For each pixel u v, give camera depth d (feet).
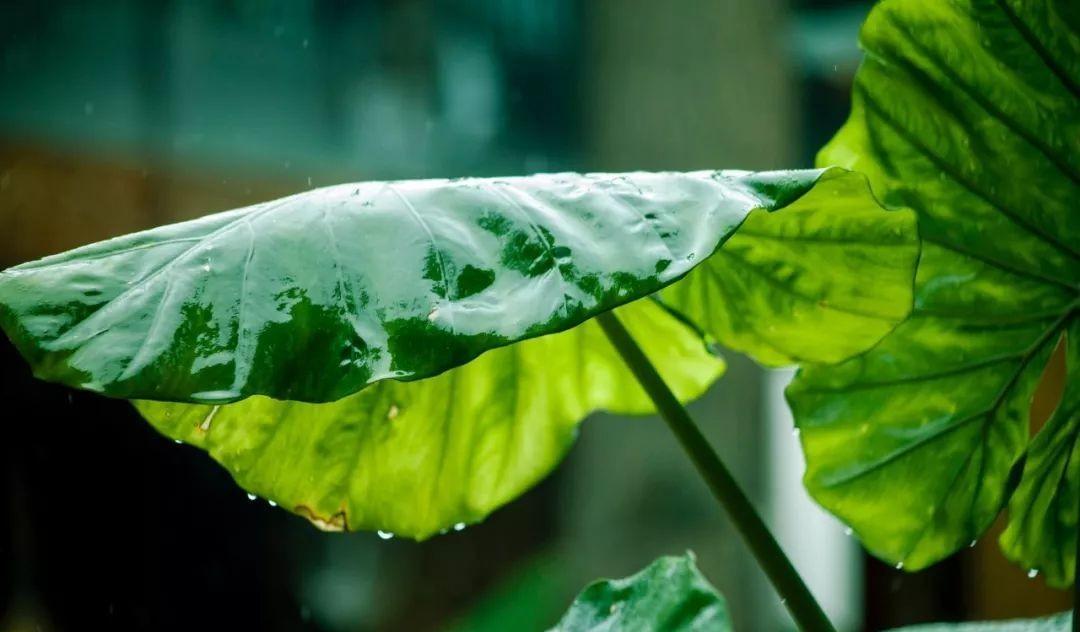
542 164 29.04
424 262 6.59
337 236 6.63
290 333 6.52
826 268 7.42
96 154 23.73
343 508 7.67
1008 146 7.52
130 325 6.48
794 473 24.03
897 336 7.68
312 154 26.09
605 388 8.14
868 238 7.29
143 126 24.29
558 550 21.97
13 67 22.98
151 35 24.59
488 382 7.93
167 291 6.53
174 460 30.01
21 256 23.34
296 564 31.48
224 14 25.53
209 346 6.49
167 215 24.61
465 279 6.58
